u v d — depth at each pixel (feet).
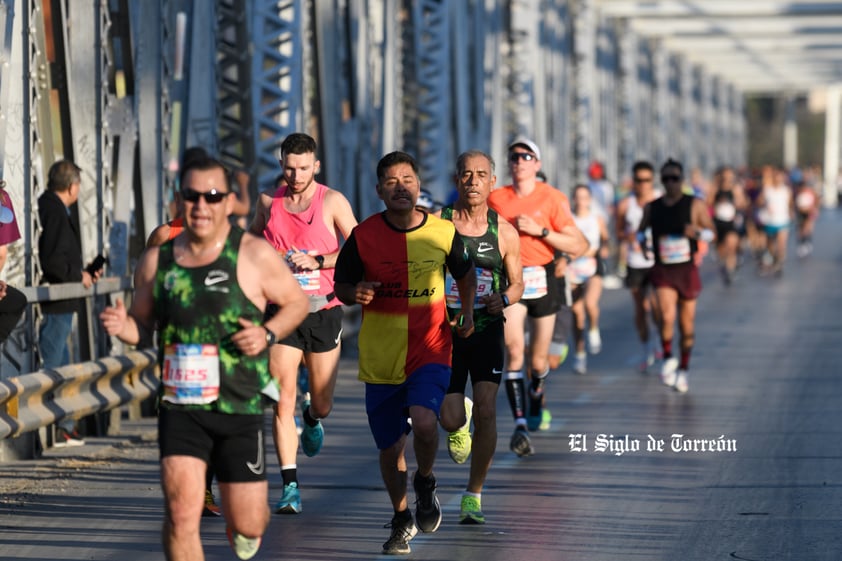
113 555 84.48
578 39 428.97
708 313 258.37
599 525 90.89
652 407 145.89
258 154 175.32
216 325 65.51
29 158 118.52
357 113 207.82
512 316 116.57
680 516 93.35
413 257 82.84
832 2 456.86
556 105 377.30
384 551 83.97
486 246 94.68
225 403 65.41
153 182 144.15
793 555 82.12
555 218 123.54
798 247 488.02
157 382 140.67
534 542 86.28
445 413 89.71
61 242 120.06
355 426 137.08
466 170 94.79
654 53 615.16
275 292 66.59
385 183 82.89
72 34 133.69
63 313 122.31
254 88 175.83
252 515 66.03
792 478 105.91
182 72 155.63
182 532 65.00
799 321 239.30
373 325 83.41
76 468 115.24
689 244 157.58
